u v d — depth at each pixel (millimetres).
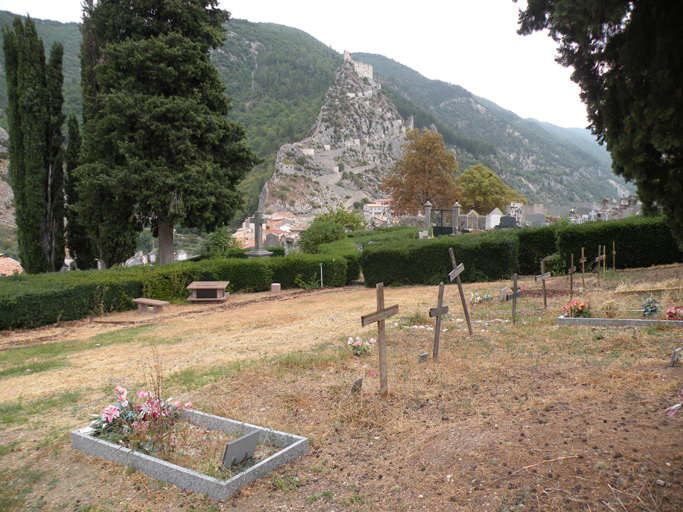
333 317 12953
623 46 5605
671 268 14586
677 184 5781
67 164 27766
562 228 16719
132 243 27719
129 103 20766
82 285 16344
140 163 21141
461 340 8477
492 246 17859
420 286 18922
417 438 4719
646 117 5473
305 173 177750
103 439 4926
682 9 5051
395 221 52938
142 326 14586
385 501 3729
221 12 25359
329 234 29797
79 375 8609
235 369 7738
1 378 8805
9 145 26172
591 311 9141
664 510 3133
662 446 3834
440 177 60562
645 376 5469
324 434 5023
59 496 4133
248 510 3729
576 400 5078
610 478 3553
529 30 6641
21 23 25766
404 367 7078
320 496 3875
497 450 4180
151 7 22938
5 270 34156
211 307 17734
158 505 3889
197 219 23078
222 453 4660
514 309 9461
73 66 160625
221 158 24953
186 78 23062
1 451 5145
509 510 3367
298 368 7430
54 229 27438
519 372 6348
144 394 5316
